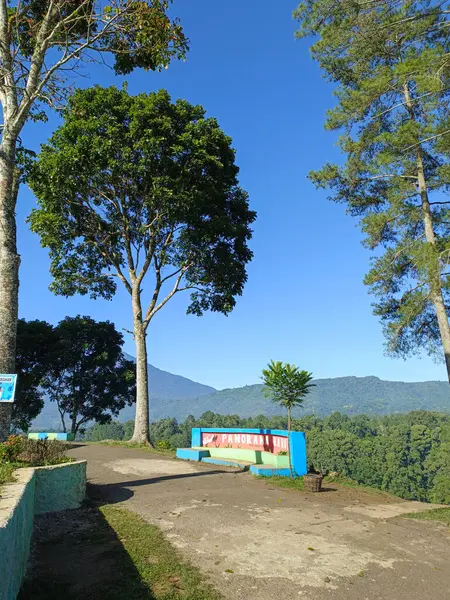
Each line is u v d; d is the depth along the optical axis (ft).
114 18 33.04
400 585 16.46
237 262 66.95
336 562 18.52
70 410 106.42
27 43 35.99
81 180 58.39
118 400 110.11
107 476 37.68
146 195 59.36
